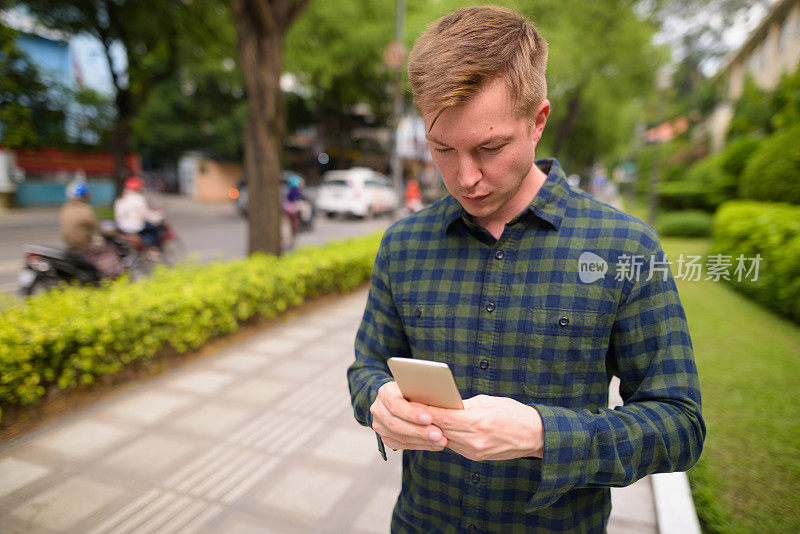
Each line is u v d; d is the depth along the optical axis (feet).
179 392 11.65
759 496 6.73
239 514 7.57
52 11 36.91
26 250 16.17
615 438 2.26
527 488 2.74
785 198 11.31
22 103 37.55
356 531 7.26
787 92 14.88
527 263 2.72
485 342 2.76
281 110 18.99
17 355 9.43
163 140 76.95
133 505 7.71
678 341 2.51
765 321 11.78
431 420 2.23
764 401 8.71
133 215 23.41
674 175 27.12
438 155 2.53
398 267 3.16
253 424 10.24
